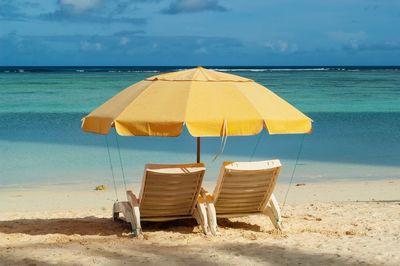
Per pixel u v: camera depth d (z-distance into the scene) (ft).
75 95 144.87
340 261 20.83
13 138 67.72
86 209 33.88
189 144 63.93
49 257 21.47
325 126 82.79
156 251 22.29
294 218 30.04
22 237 25.11
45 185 42.32
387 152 59.11
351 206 34.09
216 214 26.37
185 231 26.25
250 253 21.91
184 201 25.41
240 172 24.64
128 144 63.41
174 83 24.11
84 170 48.21
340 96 147.64
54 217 30.81
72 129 76.48
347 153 58.34
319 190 41.04
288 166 51.21
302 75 346.74
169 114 22.39
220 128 22.27
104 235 25.59
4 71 429.79
